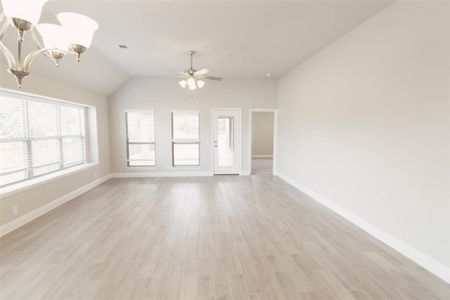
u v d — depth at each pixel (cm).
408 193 266
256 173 759
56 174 455
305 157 527
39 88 391
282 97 671
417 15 250
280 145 696
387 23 290
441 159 229
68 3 275
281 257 269
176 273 239
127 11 296
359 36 341
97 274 237
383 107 299
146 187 582
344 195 386
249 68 582
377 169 312
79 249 284
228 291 213
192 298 205
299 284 223
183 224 360
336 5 286
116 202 464
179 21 325
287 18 318
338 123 398
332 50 411
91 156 606
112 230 337
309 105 504
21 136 387
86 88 546
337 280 229
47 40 140
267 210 421
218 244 299
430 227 241
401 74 272
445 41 223
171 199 485
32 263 254
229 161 737
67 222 364
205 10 295
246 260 263
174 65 546
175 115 703
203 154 716
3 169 352
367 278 231
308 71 504
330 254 275
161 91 685
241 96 707
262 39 393
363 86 335
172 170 710
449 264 224
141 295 208
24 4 107
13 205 336
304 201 472
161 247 291
